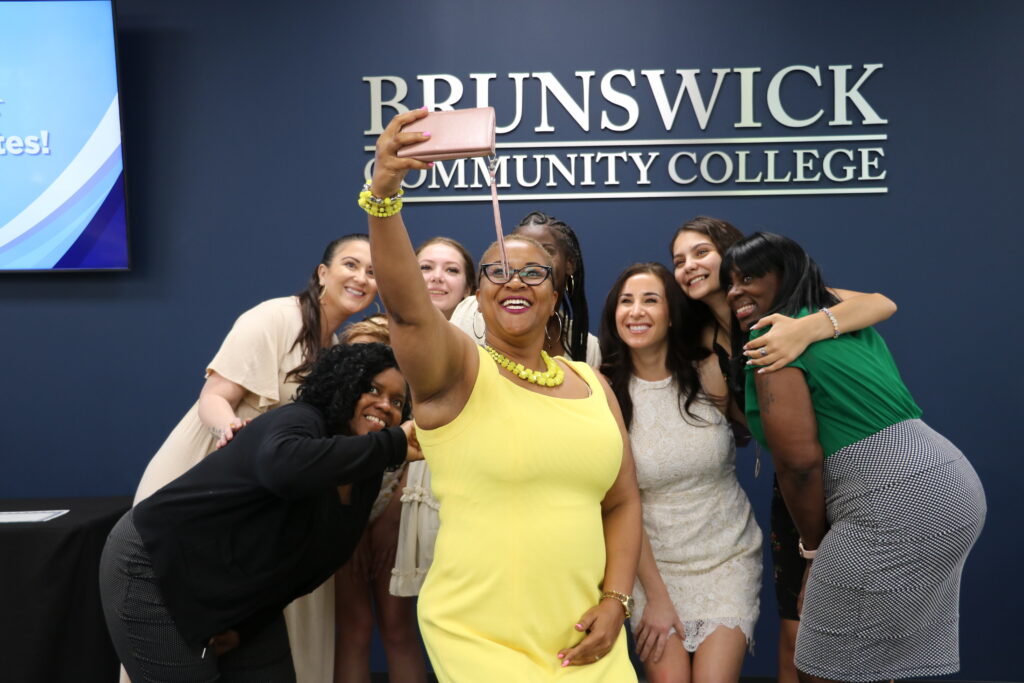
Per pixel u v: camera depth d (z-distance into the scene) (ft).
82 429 12.75
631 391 9.30
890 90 12.27
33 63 12.23
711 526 9.11
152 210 12.67
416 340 5.28
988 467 12.21
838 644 7.58
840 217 12.35
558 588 5.66
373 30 12.57
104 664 10.01
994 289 12.21
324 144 12.63
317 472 6.90
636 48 12.41
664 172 12.47
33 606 9.53
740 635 8.79
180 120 12.62
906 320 12.30
